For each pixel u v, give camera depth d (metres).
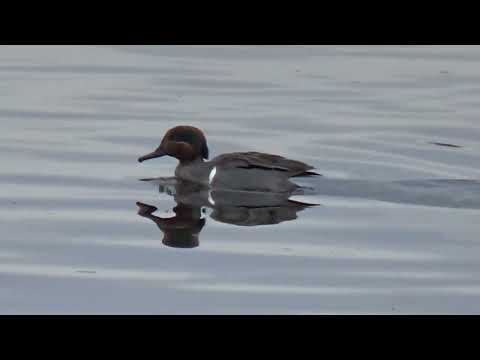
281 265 14.44
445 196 17.45
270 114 23.11
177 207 16.88
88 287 13.70
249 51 29.47
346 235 15.55
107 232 15.67
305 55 29.09
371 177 18.66
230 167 18.06
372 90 25.34
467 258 14.65
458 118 22.86
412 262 14.54
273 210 16.72
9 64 27.75
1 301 13.23
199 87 25.59
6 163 19.28
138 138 21.20
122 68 27.52
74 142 20.83
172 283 13.83
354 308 13.05
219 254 14.80
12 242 15.23
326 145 20.86
